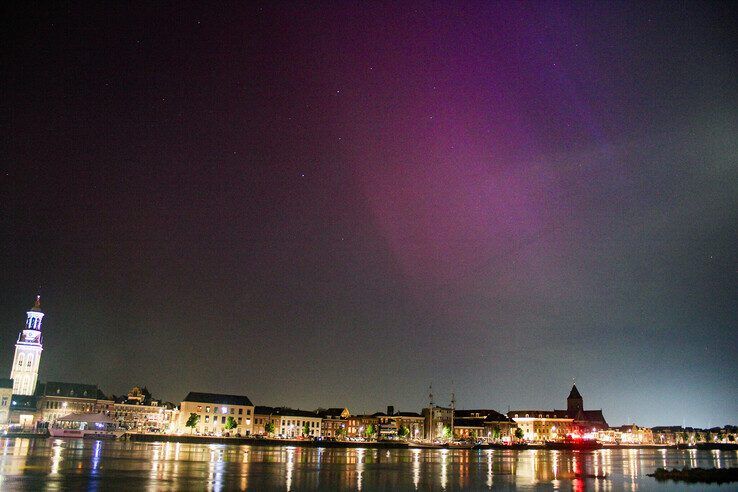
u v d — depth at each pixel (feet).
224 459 332.80
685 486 273.13
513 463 412.16
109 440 519.60
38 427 618.85
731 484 284.82
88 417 558.15
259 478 238.89
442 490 228.84
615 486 265.13
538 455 574.97
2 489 180.86
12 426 605.73
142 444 469.16
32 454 307.78
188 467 271.28
